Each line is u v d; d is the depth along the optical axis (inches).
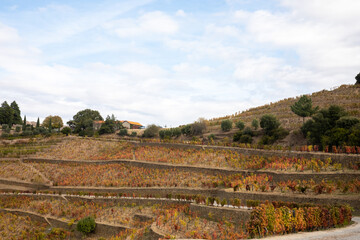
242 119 3900.1
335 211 981.8
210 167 2074.3
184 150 2628.0
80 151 3326.8
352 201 1181.7
